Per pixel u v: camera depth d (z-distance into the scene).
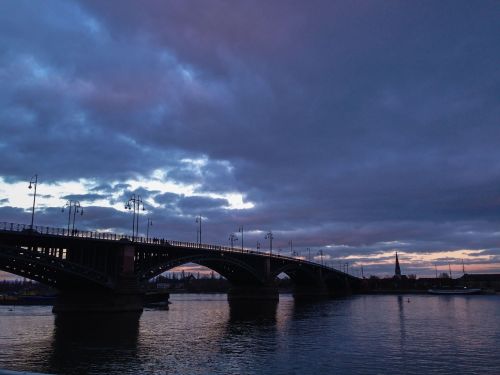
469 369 33.88
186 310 100.06
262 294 142.00
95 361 36.31
